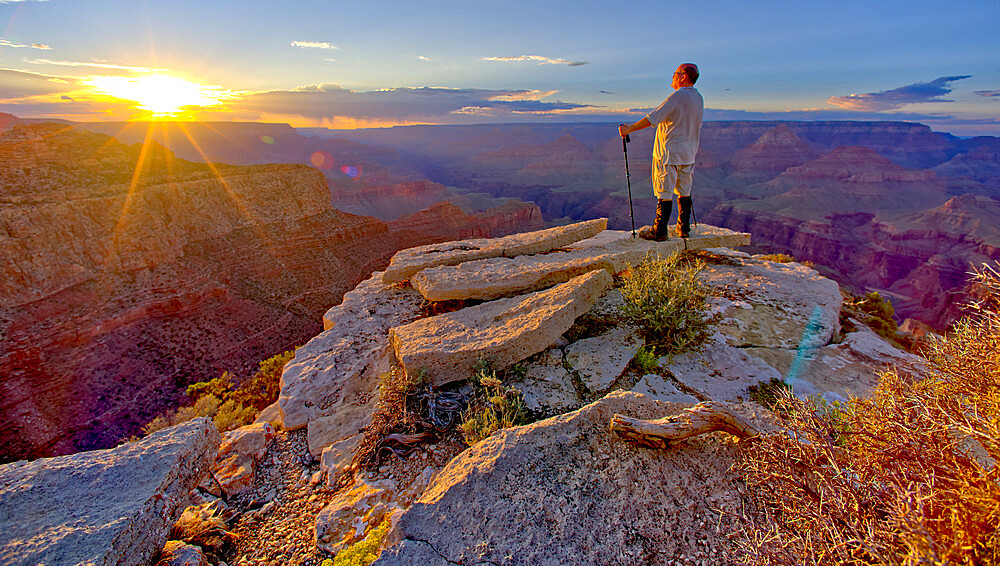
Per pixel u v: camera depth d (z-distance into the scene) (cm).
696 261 894
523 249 898
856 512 215
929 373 276
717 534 289
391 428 482
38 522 337
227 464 498
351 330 746
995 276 227
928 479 216
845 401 460
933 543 182
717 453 354
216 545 396
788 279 797
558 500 321
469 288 724
